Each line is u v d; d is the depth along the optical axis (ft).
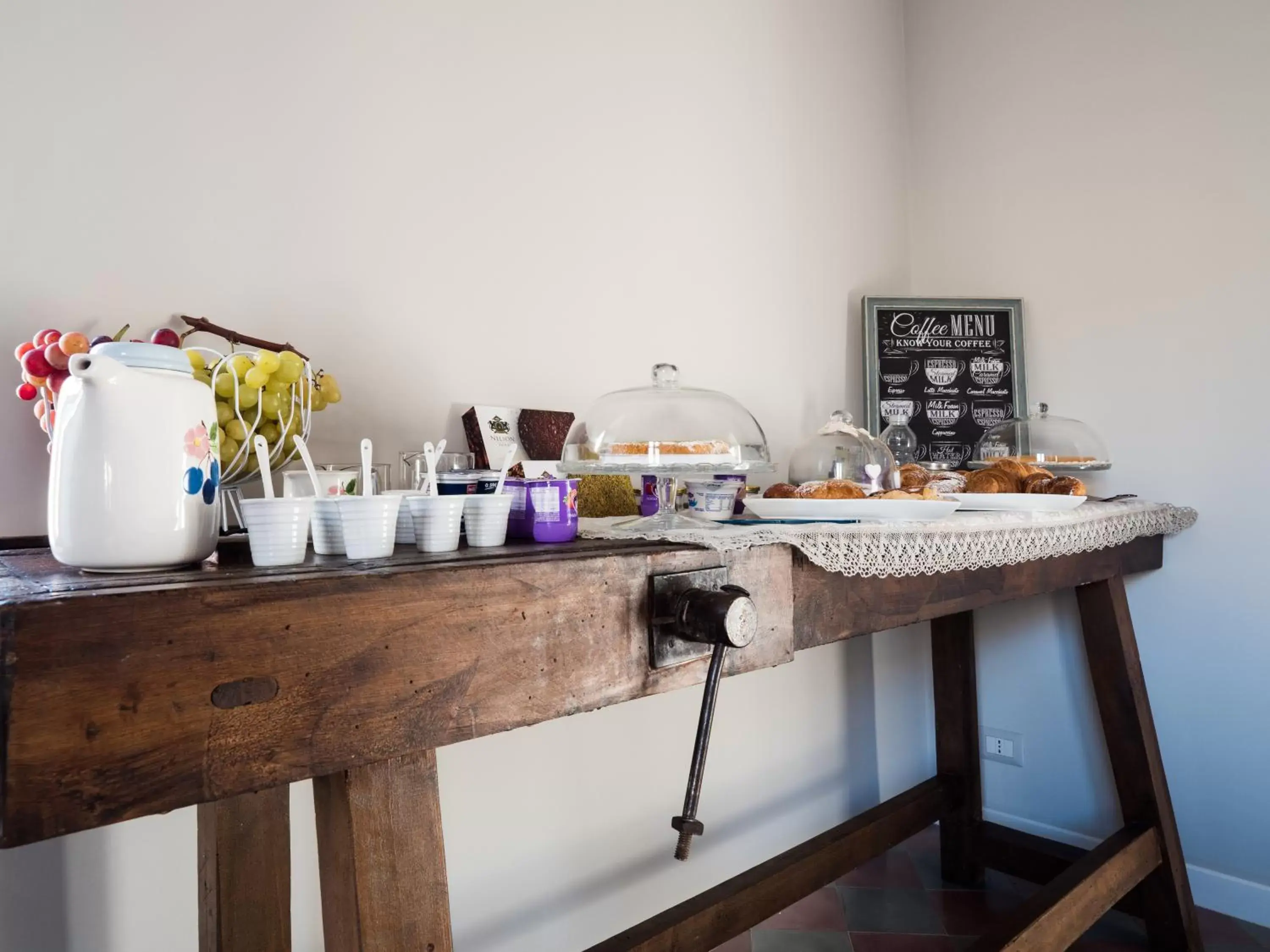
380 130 4.33
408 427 4.38
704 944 4.63
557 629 2.36
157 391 2.19
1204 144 6.16
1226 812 6.02
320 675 1.88
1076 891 4.63
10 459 3.25
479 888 4.65
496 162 4.82
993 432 6.48
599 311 5.32
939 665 6.79
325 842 2.15
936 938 5.66
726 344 6.16
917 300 7.12
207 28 3.77
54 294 3.35
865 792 7.18
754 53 6.50
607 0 5.47
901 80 8.02
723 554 2.89
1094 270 6.76
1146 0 6.49
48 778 1.51
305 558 2.51
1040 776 6.98
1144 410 6.46
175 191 3.66
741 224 6.32
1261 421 5.87
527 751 4.88
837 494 4.04
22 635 1.49
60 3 3.40
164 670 1.65
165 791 1.65
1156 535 6.10
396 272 4.36
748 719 6.21
